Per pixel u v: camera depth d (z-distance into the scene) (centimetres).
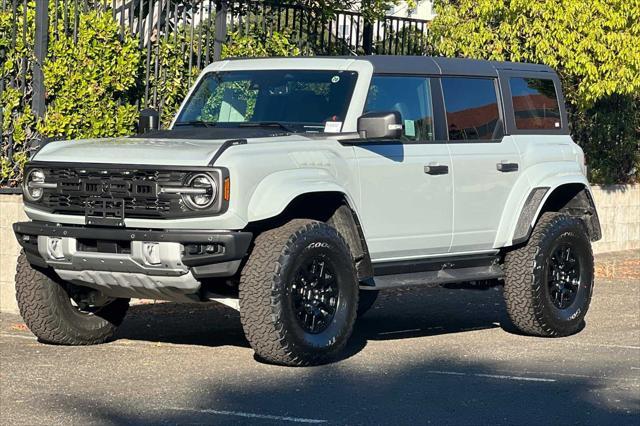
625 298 1473
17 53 1309
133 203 960
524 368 1008
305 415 812
